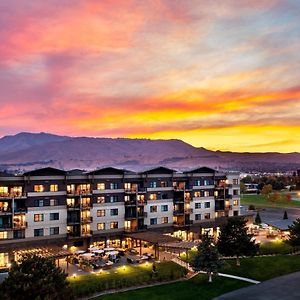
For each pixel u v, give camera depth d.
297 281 70.00
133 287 66.94
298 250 91.81
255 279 71.38
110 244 95.06
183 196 107.25
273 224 118.81
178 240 86.94
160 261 83.25
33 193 85.00
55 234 87.50
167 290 65.44
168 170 105.31
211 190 113.44
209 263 69.31
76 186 91.56
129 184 99.75
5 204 82.50
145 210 100.75
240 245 77.56
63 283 53.47
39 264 53.00
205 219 111.38
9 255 81.19
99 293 63.66
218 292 64.44
